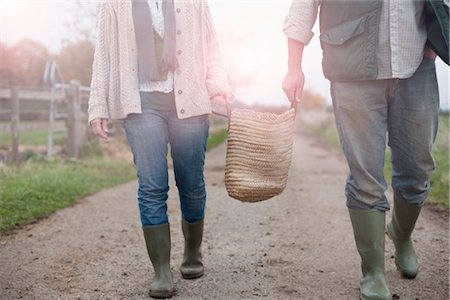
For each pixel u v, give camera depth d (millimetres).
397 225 2996
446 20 2469
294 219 4852
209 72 2965
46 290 2904
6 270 3268
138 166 2807
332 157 12570
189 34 2824
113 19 2818
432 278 3025
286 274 3152
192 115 2809
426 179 2805
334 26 2623
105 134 2859
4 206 4941
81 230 4426
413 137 2660
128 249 3787
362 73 2520
